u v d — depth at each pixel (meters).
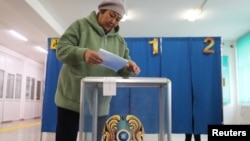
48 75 3.12
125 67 1.21
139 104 1.27
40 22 4.64
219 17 4.92
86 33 1.24
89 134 1.17
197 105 3.00
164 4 4.33
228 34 6.01
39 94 10.88
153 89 1.25
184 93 3.03
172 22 5.22
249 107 5.55
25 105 9.28
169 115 1.03
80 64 1.20
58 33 5.32
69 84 1.21
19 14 4.65
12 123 7.40
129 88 1.28
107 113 1.28
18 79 8.62
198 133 2.96
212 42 3.08
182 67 3.08
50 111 3.06
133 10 4.58
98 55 1.04
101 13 1.26
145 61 3.11
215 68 3.04
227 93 6.32
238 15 4.81
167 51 3.11
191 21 5.13
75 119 1.22
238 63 6.28
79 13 4.76
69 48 1.12
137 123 1.15
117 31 1.38
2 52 7.40
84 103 1.04
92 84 1.14
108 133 1.12
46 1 4.25
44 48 7.81
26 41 6.86
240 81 6.14
